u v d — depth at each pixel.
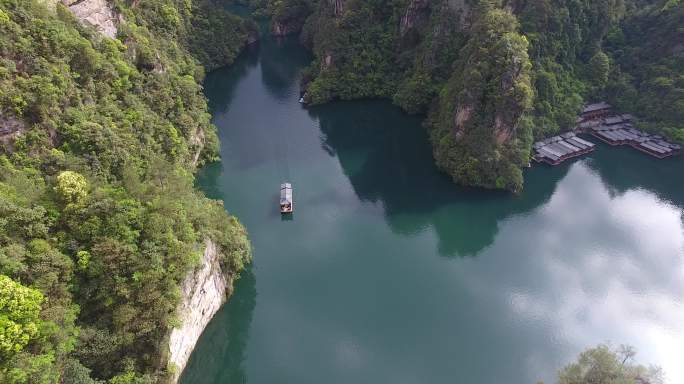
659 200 111.56
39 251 47.06
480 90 109.81
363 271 91.38
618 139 130.25
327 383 69.81
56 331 44.31
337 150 134.88
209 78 181.12
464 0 141.00
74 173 55.47
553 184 116.44
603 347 56.31
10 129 57.94
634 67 143.88
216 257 75.19
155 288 54.62
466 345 76.06
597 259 94.19
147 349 54.62
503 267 92.75
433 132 133.38
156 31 131.75
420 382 70.00
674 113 129.25
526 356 74.19
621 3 149.25
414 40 165.25
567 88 135.75
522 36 114.69
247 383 69.81
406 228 103.06
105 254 51.31
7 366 39.69
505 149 112.19
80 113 67.94
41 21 66.75
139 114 83.25
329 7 193.38
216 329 75.44
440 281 89.25
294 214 106.44
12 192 50.28
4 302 40.41
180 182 77.00
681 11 135.00
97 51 80.88
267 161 127.25
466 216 106.81
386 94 165.50
